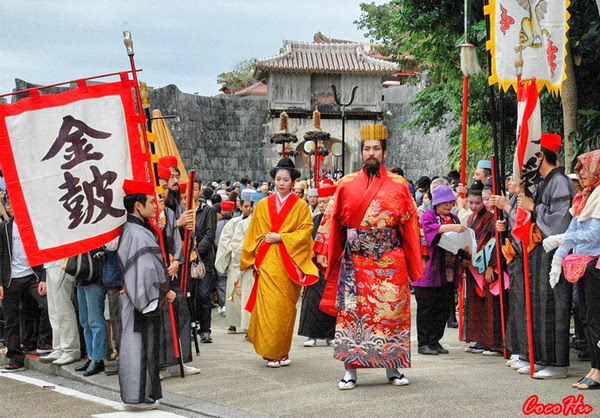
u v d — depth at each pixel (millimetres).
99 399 6055
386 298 5855
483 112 12930
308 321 8508
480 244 7504
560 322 5875
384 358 5809
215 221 9656
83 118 5789
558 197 5855
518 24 6664
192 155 31438
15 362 7828
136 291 5336
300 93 33406
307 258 7176
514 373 6242
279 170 7340
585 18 9602
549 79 6793
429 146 32938
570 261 5566
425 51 15234
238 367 7055
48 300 7535
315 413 5113
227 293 10023
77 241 5695
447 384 5848
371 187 5883
